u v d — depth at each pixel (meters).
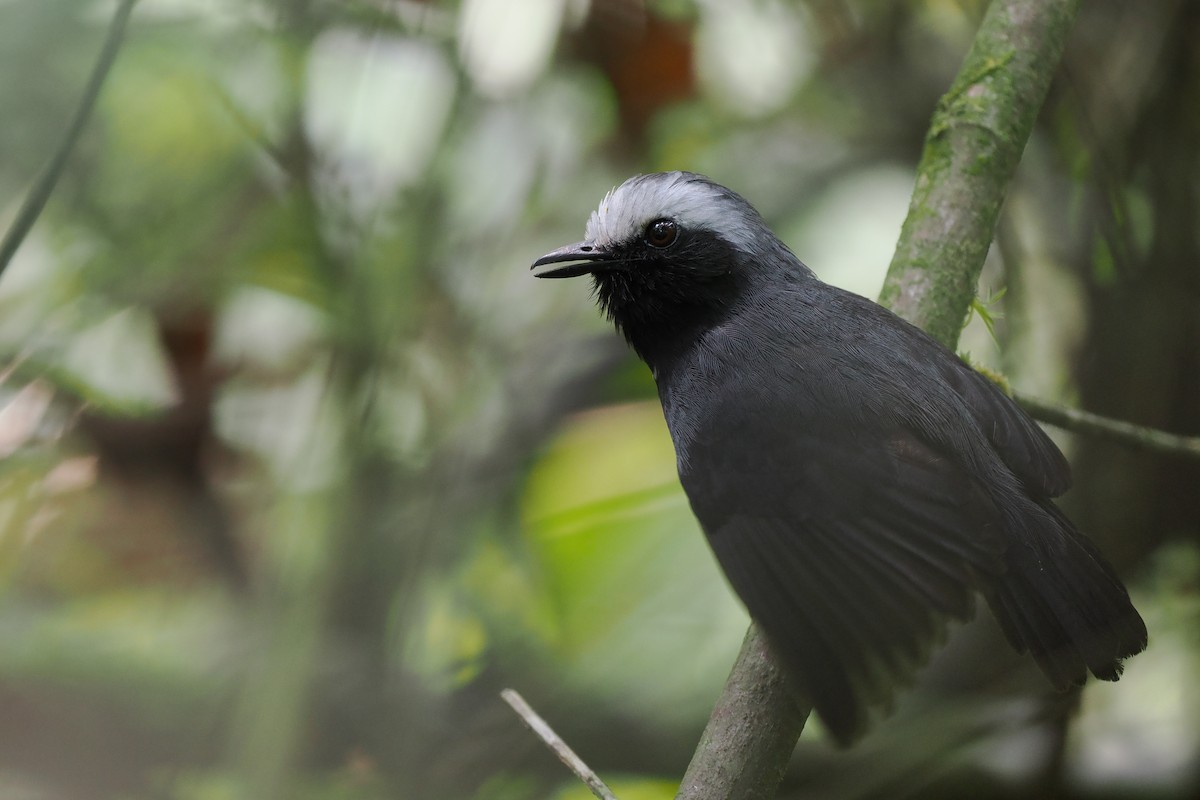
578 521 12.23
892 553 7.80
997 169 9.18
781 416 8.33
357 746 10.38
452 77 11.27
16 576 11.61
